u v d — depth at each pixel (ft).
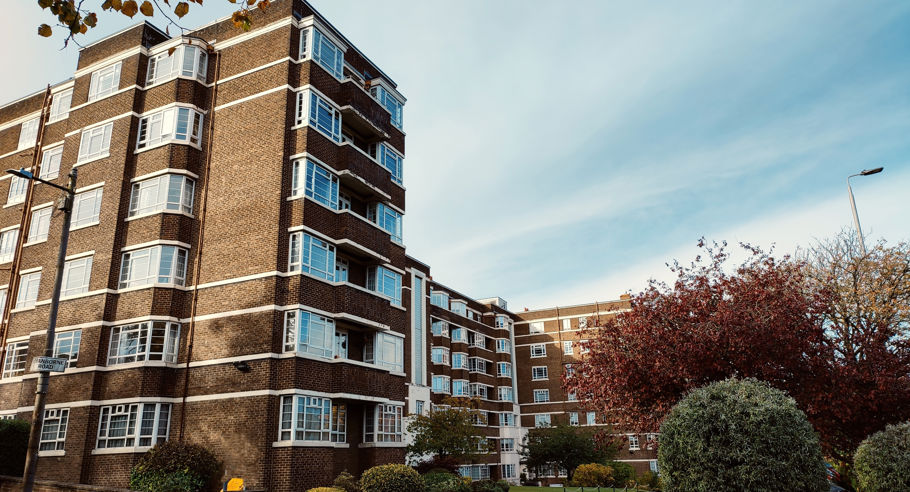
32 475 49.75
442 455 122.42
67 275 90.94
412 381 151.64
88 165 95.50
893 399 59.77
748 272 69.00
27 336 92.43
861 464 51.06
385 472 71.82
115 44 100.68
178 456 72.18
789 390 61.36
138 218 87.81
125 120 93.56
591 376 72.18
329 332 83.15
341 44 98.63
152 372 79.15
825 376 60.80
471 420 133.49
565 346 233.14
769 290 64.23
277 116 86.99
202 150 91.91
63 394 82.89
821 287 80.12
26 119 111.86
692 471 45.68
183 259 86.48
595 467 167.53
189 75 93.61
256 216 83.56
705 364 62.03
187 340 82.23
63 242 56.44
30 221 102.22
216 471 74.13
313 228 83.92
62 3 28.12
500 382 215.10
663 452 48.55
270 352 75.72
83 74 102.83
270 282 79.00
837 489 66.28
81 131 99.09
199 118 93.09
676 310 66.59
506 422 210.59
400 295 101.24
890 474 47.91
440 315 185.57
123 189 89.71
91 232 90.48
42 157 105.40
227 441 74.84
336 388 81.05
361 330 91.09
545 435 193.88
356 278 94.38
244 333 78.54
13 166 110.32
